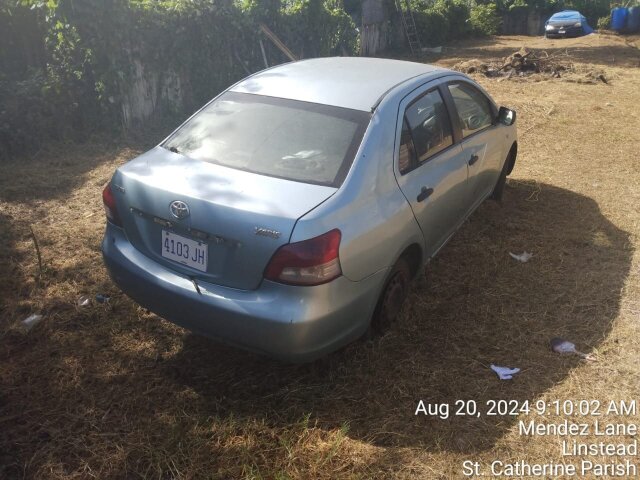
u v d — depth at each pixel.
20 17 8.18
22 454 2.88
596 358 3.70
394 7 20.61
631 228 5.59
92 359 3.59
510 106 10.45
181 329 3.91
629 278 4.65
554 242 5.27
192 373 3.50
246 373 3.51
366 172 3.32
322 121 3.58
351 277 3.10
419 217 3.75
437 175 4.02
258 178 3.23
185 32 8.87
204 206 3.01
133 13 8.13
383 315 3.72
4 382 3.37
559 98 11.27
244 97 3.93
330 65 4.40
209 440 3.00
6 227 5.30
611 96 11.52
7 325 3.91
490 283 4.57
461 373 3.54
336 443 2.97
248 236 2.90
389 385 3.42
